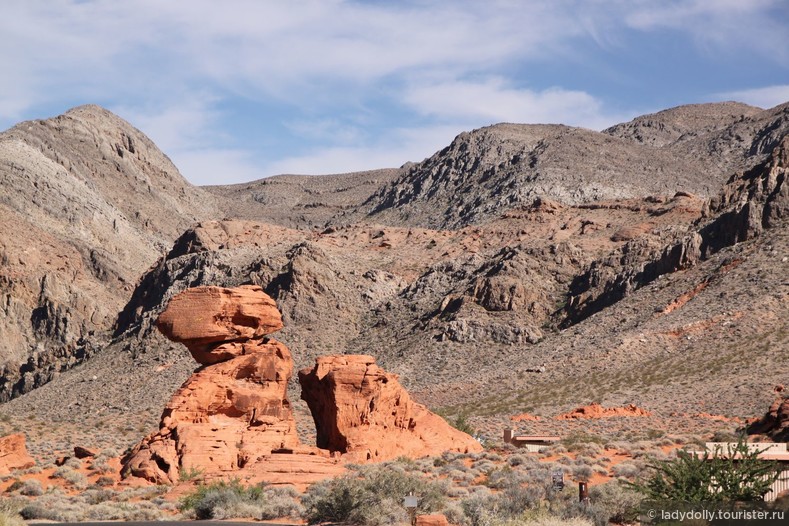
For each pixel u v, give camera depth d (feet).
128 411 425.69
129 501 165.07
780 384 312.71
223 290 196.95
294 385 442.91
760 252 437.99
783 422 236.22
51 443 285.23
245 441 186.60
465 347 474.90
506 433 241.76
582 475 165.58
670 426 276.62
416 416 212.23
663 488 121.19
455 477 171.01
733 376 334.24
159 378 464.65
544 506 129.08
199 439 183.21
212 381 191.42
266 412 192.34
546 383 391.45
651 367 371.35
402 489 137.49
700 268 459.32
